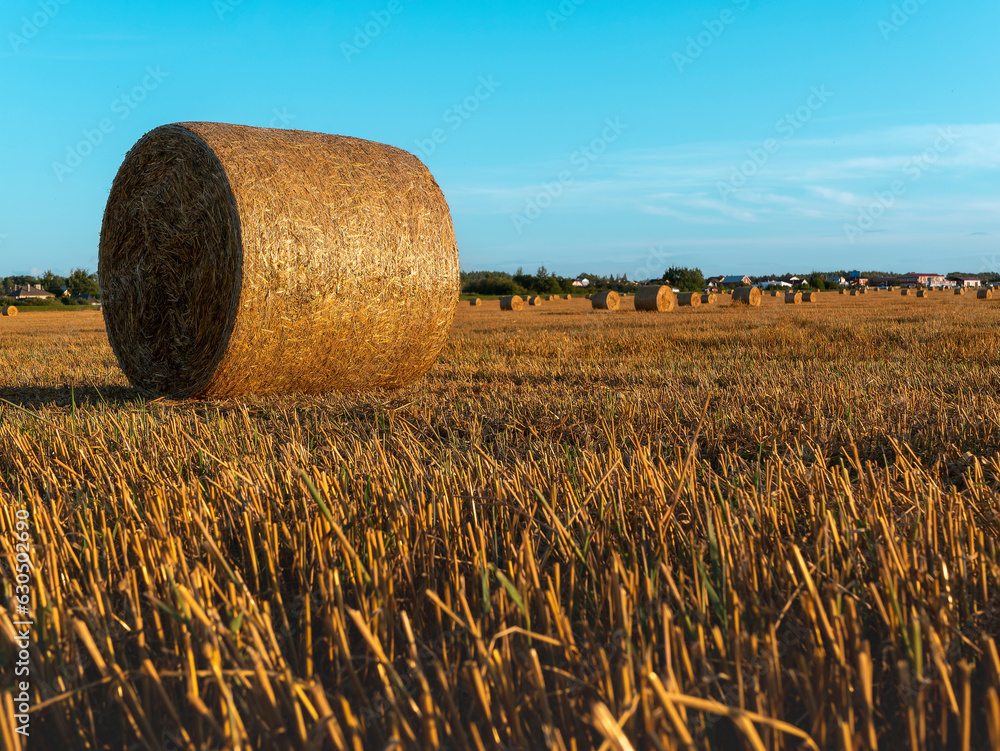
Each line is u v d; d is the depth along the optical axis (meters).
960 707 1.49
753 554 2.21
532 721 1.60
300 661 1.88
